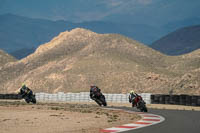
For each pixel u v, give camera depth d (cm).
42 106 8444
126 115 5881
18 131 3650
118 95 11856
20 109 7362
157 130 3703
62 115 5797
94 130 3719
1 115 5784
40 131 3641
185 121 4738
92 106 8756
